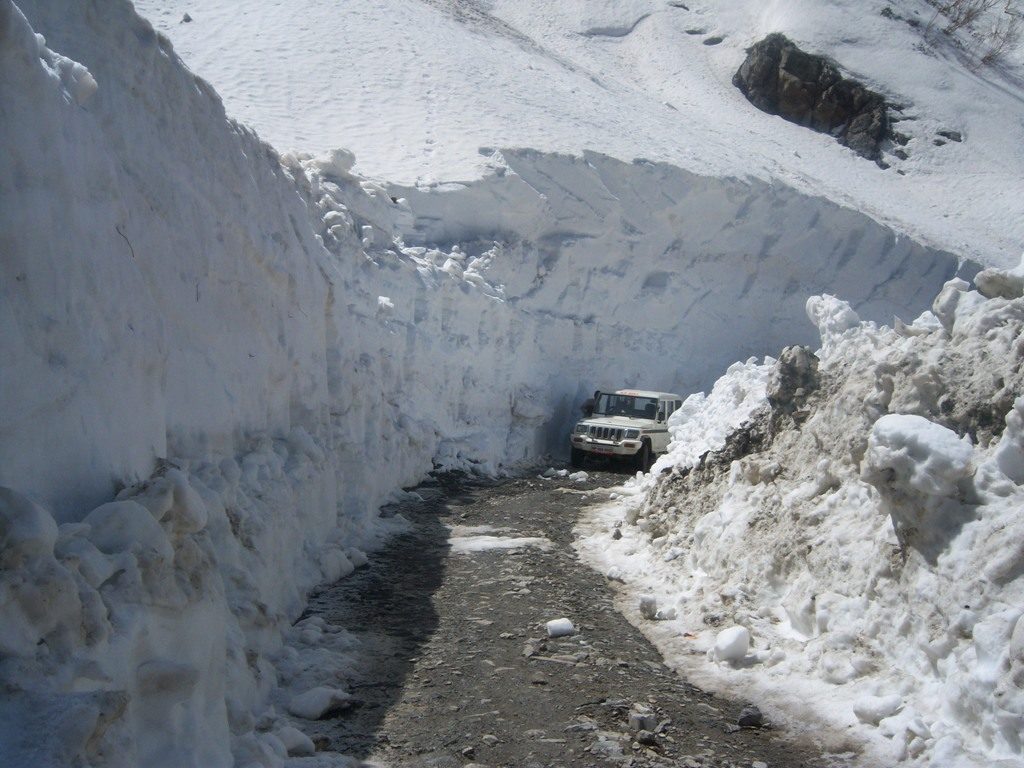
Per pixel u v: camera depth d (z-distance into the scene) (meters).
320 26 28.56
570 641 6.93
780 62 45.16
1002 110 44.53
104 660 3.39
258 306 7.97
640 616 7.61
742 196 24.97
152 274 5.73
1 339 3.70
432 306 15.20
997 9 54.59
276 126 21.14
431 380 14.87
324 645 6.57
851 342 8.19
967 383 6.01
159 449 5.31
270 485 7.24
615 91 35.53
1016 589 5.02
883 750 5.03
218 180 7.38
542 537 10.48
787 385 8.53
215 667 4.39
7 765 2.81
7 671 3.02
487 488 13.92
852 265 27.88
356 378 10.95
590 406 19.27
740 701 5.88
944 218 36.34
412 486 13.30
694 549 8.38
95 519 3.88
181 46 25.47
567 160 21.81
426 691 5.90
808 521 6.96
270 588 6.58
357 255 13.09
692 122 35.84
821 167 38.41
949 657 5.19
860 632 5.95
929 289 29.17
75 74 4.87
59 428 4.04
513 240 20.08
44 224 4.16
